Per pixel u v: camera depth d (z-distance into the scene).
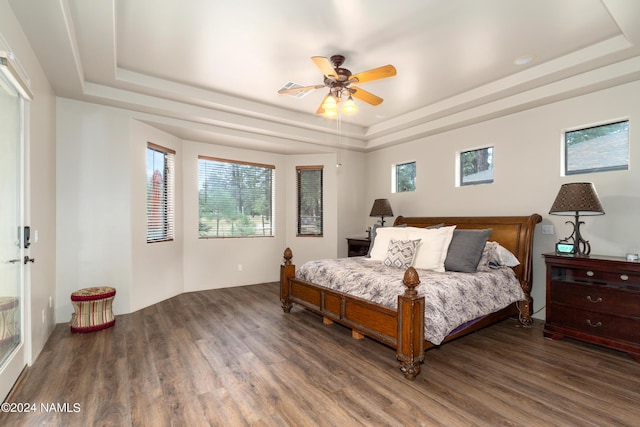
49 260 3.15
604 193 3.23
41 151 2.87
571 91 3.27
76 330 3.19
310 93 3.97
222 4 2.28
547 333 3.13
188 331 3.28
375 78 2.78
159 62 3.15
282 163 6.01
